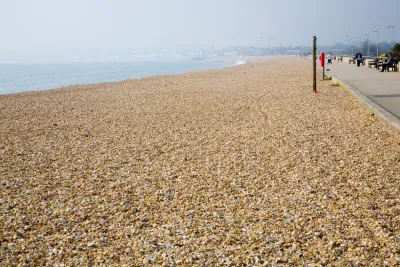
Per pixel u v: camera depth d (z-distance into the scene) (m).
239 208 5.26
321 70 34.88
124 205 5.55
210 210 5.24
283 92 18.38
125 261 4.04
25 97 21.45
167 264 3.94
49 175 7.11
